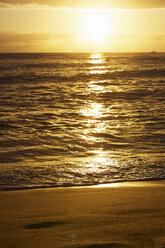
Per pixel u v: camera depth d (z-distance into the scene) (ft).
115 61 329.72
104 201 14.67
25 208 13.73
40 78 119.65
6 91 79.30
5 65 222.48
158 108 54.60
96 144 30.66
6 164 22.94
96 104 60.90
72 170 21.29
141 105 58.59
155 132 36.27
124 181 18.98
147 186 17.69
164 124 40.96
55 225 11.58
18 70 167.22
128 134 35.24
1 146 29.07
